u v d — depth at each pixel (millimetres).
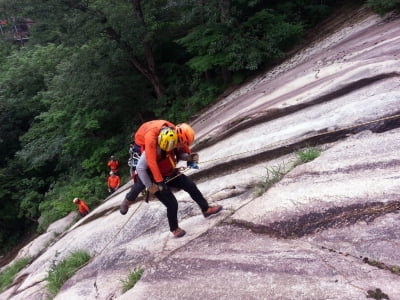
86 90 13336
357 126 4523
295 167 4422
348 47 8562
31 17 12352
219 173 5773
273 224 3635
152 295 3551
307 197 3727
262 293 2934
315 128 5035
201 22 13070
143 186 4191
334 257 2957
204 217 4516
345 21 11398
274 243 3432
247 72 12312
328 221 3324
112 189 12383
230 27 11898
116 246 5492
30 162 17953
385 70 5543
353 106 5020
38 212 17812
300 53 11133
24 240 18266
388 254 2766
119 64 13703
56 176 18938
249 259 3373
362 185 3514
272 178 4469
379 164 3707
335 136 4656
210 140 7762
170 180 4008
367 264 2773
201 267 3600
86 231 7578
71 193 13773
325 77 6984
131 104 15047
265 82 10422
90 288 4715
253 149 5605
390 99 4660
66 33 13203
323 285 2752
